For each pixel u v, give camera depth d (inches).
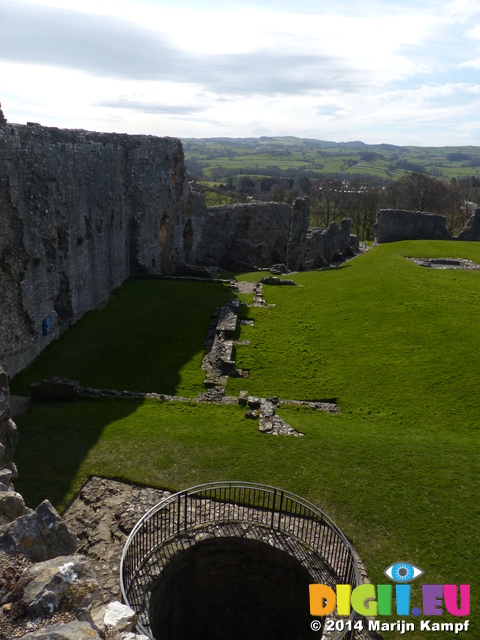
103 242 1114.7
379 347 902.4
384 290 1208.2
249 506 462.9
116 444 545.3
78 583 198.7
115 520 436.8
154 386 764.0
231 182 4950.8
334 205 3034.0
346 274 1440.7
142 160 1293.1
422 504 473.1
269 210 1932.8
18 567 212.4
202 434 578.2
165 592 398.9
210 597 444.5
